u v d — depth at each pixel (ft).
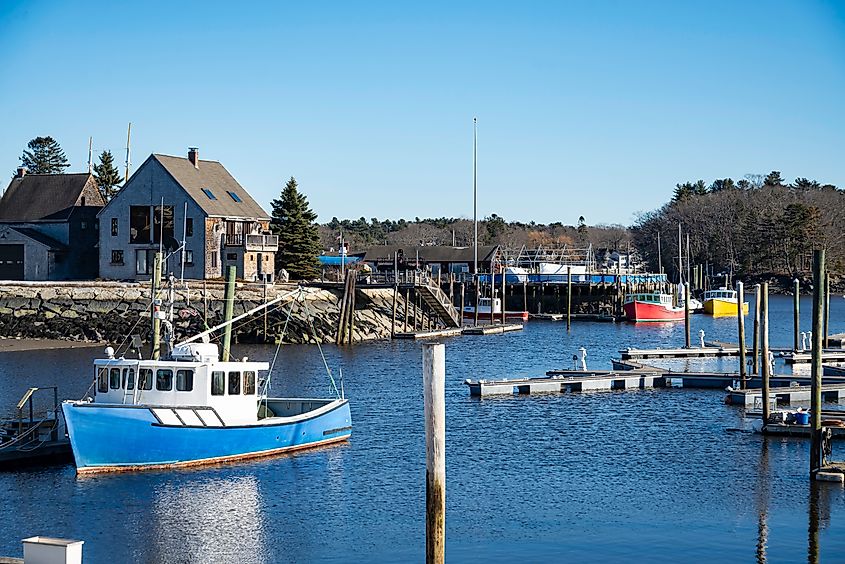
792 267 651.66
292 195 391.04
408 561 86.74
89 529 93.61
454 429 145.28
